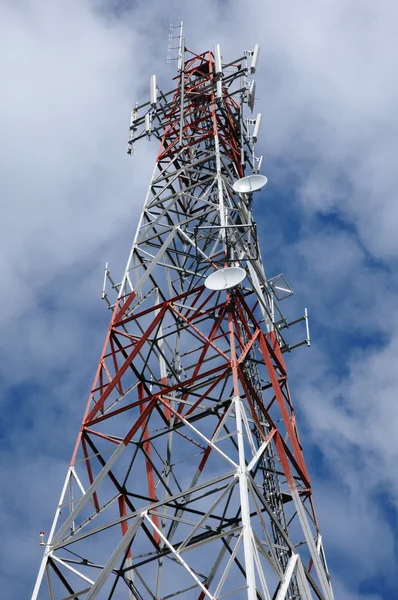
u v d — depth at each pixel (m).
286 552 34.69
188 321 39.44
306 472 38.28
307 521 35.69
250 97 54.28
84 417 38.44
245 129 53.41
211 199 49.69
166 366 43.06
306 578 32.91
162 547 36.19
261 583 29.02
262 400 40.34
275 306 44.84
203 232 46.06
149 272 43.25
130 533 33.09
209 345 38.97
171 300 41.31
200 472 38.94
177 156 50.47
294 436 38.78
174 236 46.69
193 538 34.66
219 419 37.91
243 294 44.97
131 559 35.62
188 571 30.20
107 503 35.88
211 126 53.06
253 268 44.44
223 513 34.25
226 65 55.53
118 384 39.88
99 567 34.47
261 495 33.06
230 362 36.56
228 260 41.44
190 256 46.50
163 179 49.72
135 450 37.41
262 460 37.66
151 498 37.84
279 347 42.56
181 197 49.91
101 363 40.44
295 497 36.19
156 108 54.75
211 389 37.25
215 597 28.70
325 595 34.06
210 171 50.59
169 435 41.00
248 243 43.41
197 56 58.47
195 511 34.75
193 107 54.44
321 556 36.12
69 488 35.91
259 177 46.06
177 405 39.94
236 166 50.78
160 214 46.84
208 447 39.31
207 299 41.12
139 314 41.56
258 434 38.72
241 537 29.41
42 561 33.66
